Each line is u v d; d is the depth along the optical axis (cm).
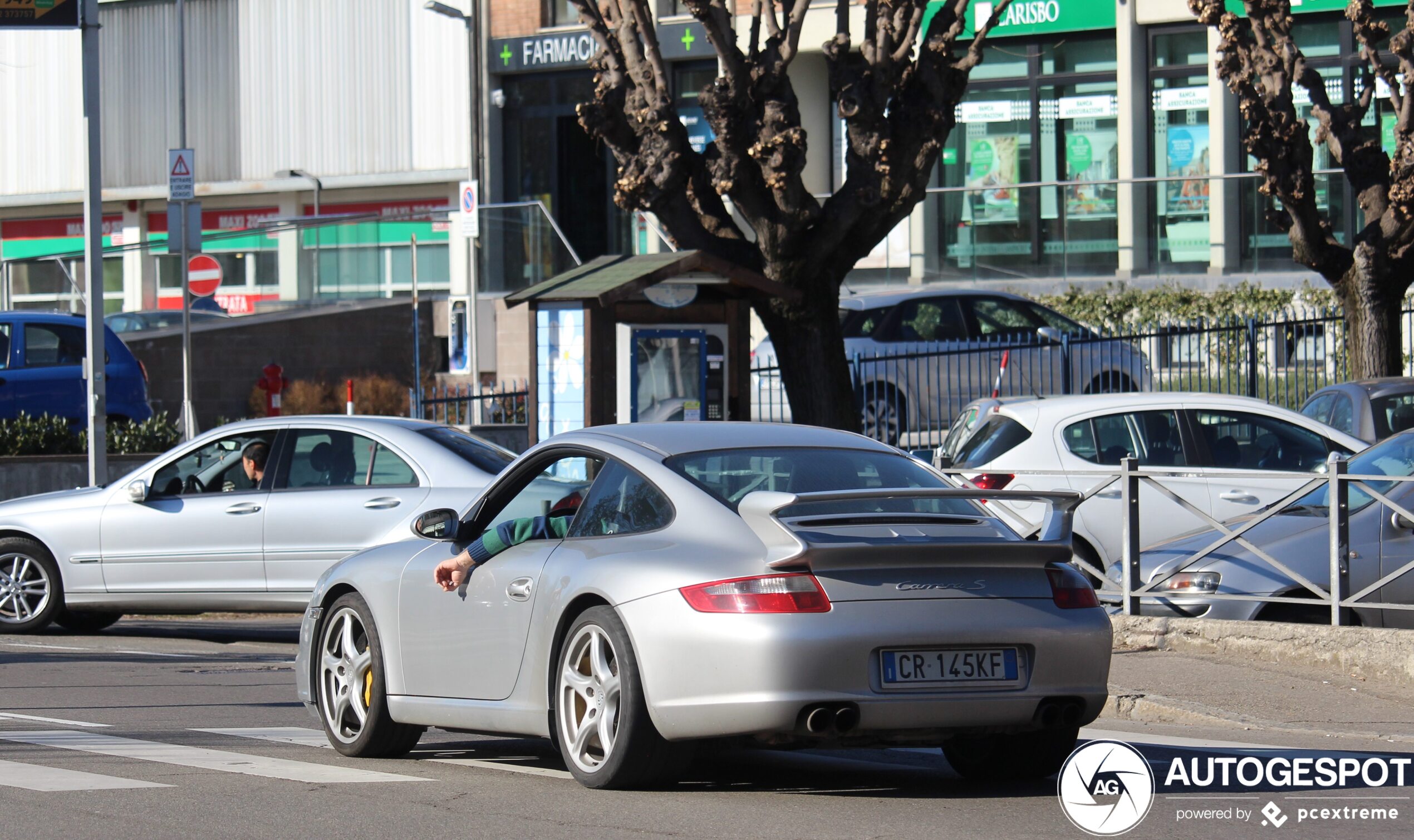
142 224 9575
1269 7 4338
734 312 3862
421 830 1502
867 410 5084
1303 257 4469
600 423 3744
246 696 2512
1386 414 3466
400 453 3083
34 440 4847
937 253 7275
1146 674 2488
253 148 9175
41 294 7500
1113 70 7231
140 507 3209
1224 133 6975
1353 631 2480
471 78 8388
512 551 1805
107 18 9562
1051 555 1638
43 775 1769
